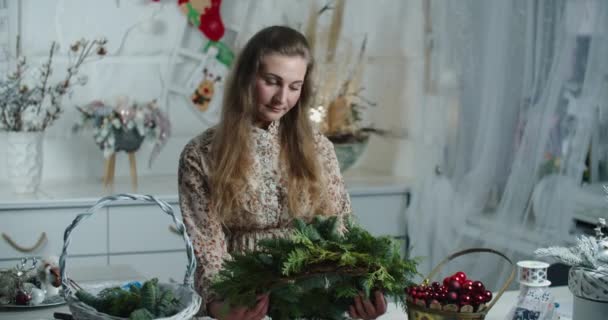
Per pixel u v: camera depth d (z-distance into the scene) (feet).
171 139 13.61
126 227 11.81
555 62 10.10
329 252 5.69
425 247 12.09
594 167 10.64
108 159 12.65
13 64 12.53
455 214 11.56
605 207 10.02
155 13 13.23
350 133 13.71
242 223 7.34
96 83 13.10
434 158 12.05
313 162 7.41
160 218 11.94
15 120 11.96
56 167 13.12
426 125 12.22
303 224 5.89
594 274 5.95
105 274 8.63
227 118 7.25
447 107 11.82
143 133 12.55
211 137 7.39
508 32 10.71
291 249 5.71
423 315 5.72
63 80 12.90
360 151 13.70
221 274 5.95
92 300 5.73
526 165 10.48
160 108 13.43
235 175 7.14
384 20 14.02
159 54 13.35
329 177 7.63
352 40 13.99
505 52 10.76
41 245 11.42
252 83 7.07
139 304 5.65
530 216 10.57
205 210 7.23
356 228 5.97
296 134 7.43
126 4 13.08
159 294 5.71
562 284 8.62
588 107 9.91
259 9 13.62
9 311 7.32
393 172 14.14
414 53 13.46
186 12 13.34
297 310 5.81
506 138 10.97
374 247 5.86
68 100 13.00
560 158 10.30
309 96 7.45
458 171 11.64
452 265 11.53
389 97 14.20
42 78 12.72
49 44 12.76
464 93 11.44
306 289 5.75
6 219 11.27
